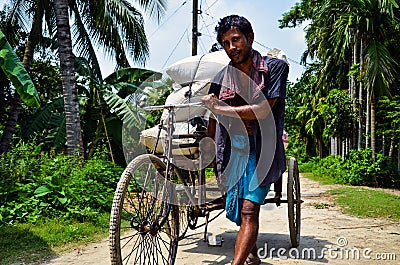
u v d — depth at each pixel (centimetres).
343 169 1541
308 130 2716
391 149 1571
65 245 519
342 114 1733
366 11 1321
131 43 1287
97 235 575
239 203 343
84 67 1231
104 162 902
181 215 415
